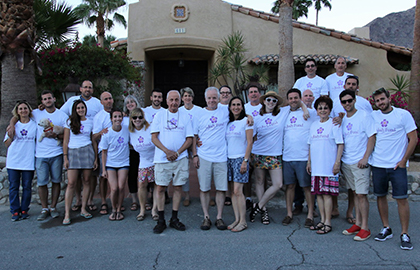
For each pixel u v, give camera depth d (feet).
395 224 16.03
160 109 18.33
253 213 16.46
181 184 15.33
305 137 15.71
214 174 15.39
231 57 35.37
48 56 27.81
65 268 11.59
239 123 15.21
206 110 15.49
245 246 13.38
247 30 37.27
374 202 19.83
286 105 16.71
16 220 16.78
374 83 37.32
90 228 15.70
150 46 36.32
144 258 12.32
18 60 20.47
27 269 11.54
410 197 20.02
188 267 11.60
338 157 14.55
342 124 14.78
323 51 37.52
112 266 11.71
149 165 16.49
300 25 37.29
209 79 38.06
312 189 15.10
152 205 18.85
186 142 15.10
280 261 12.01
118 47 39.22
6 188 19.56
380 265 11.65
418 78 26.30
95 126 17.29
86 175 17.03
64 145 16.62
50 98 17.38
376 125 13.87
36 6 28.91
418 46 26.27
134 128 16.38
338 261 11.99
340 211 18.25
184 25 36.58
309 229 15.44
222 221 15.66
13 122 16.90
